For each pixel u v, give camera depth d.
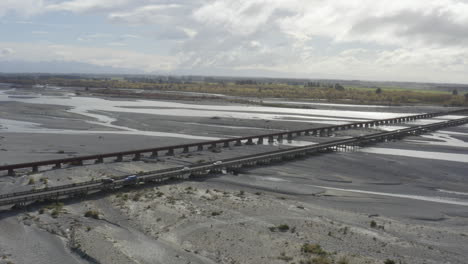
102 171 64.94
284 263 32.81
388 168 71.06
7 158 74.25
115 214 44.25
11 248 35.16
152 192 52.69
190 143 89.00
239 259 33.62
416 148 93.88
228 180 60.88
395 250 35.81
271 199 50.94
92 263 32.56
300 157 80.06
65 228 39.56
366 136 103.81
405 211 47.72
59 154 79.00
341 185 59.84
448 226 42.94
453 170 70.19
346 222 43.00
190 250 35.50
